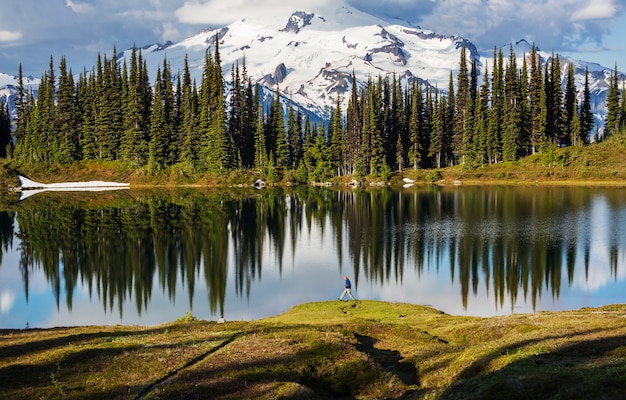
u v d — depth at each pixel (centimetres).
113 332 3052
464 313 4212
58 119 16200
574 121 15275
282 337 2723
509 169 14800
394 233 7756
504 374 1831
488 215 9081
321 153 17025
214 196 13212
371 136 16475
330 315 3903
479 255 6194
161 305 4703
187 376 2106
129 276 5681
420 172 15988
